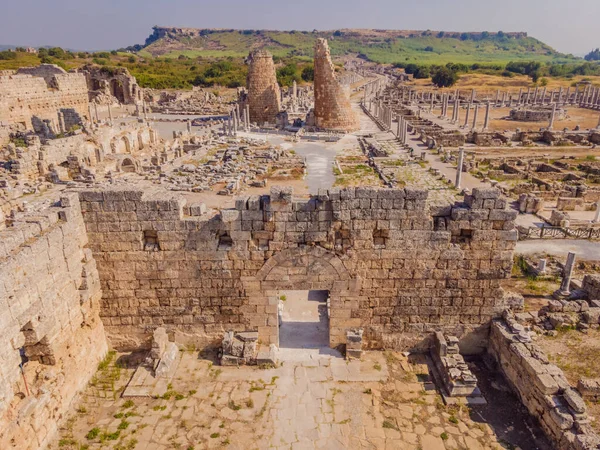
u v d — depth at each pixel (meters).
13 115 65.75
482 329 17.83
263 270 16.95
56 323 14.53
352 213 16.12
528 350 15.81
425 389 16.23
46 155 42.09
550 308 20.19
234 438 14.07
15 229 13.55
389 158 53.31
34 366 14.23
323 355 17.83
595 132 69.81
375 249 16.61
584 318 18.97
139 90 110.12
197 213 16.81
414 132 71.88
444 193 39.84
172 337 18.12
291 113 90.81
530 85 161.62
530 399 14.95
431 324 17.80
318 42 67.06
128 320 17.88
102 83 103.62
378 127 77.19
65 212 15.21
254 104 76.62
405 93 134.50
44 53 164.62
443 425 14.66
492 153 60.25
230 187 38.81
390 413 15.12
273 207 16.03
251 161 50.22
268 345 18.05
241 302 17.48
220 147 58.22
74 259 15.76
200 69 175.00
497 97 124.75
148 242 17.06
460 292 17.27
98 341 17.45
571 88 148.38
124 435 14.16
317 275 17.03
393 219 16.23
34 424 12.98
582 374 15.80
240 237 16.56
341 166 49.66
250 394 15.85
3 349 12.07
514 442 14.04
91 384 16.44
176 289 17.38
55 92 73.56
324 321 20.38
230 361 17.27
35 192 38.06
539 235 31.06
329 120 70.06
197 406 15.32
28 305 13.12
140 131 61.44
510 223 16.25
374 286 17.19
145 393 15.84
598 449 12.04
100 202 16.22
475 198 16.06
